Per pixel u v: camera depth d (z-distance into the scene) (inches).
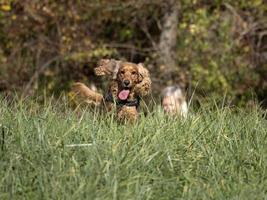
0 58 991.6
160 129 390.9
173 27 971.9
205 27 941.8
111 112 425.4
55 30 1011.3
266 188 355.3
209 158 371.9
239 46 983.6
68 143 368.8
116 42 1019.9
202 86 928.9
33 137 370.9
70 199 319.6
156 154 358.0
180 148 381.4
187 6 960.3
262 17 995.9
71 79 990.4
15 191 330.3
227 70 961.5
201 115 427.2
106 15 991.6
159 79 942.4
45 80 976.3
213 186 350.0
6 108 410.3
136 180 335.6
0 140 359.9
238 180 358.9
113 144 366.6
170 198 337.4
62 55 978.1
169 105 452.1
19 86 979.3
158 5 983.6
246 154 381.7
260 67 999.6
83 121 402.3
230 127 412.5
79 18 989.2
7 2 959.6
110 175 335.6
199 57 952.3
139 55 1021.8
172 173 354.9
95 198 318.0
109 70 445.4
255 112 438.6
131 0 968.3
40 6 987.3
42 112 414.9
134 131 387.9
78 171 340.2
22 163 349.7
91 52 962.7
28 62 1003.3
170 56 958.4
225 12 989.8
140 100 441.7
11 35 997.8
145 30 995.3
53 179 330.6
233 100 957.8
